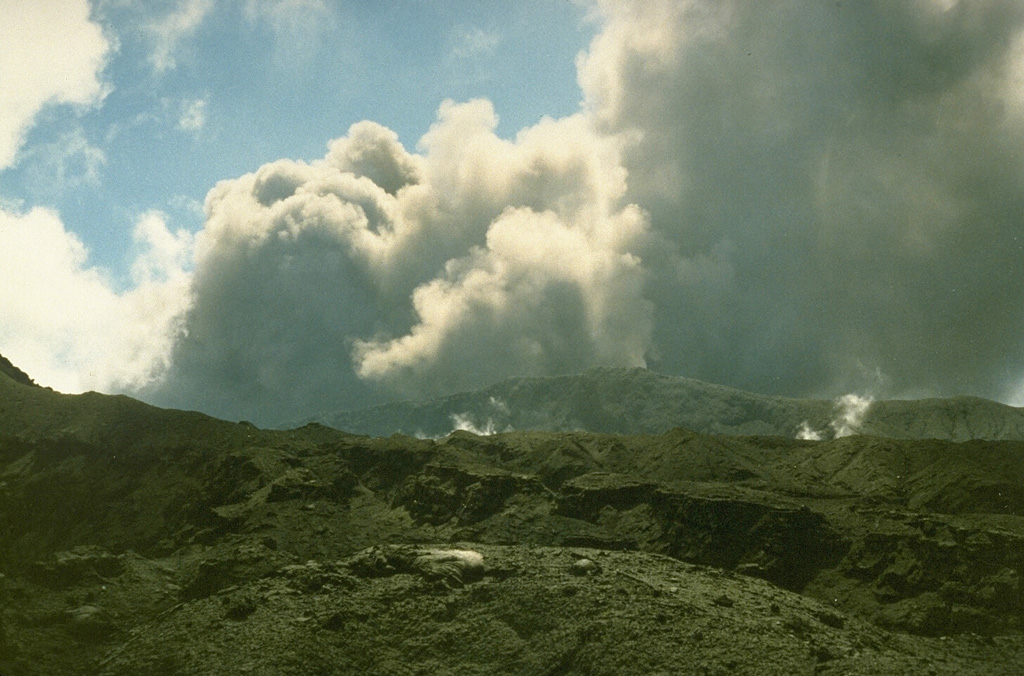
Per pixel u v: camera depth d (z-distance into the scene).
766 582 172.12
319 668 136.88
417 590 156.25
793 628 145.00
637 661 133.75
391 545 181.00
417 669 139.75
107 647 157.12
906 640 154.25
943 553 176.62
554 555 171.00
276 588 160.88
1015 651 154.25
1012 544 176.12
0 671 145.88
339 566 167.88
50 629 159.62
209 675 135.00
